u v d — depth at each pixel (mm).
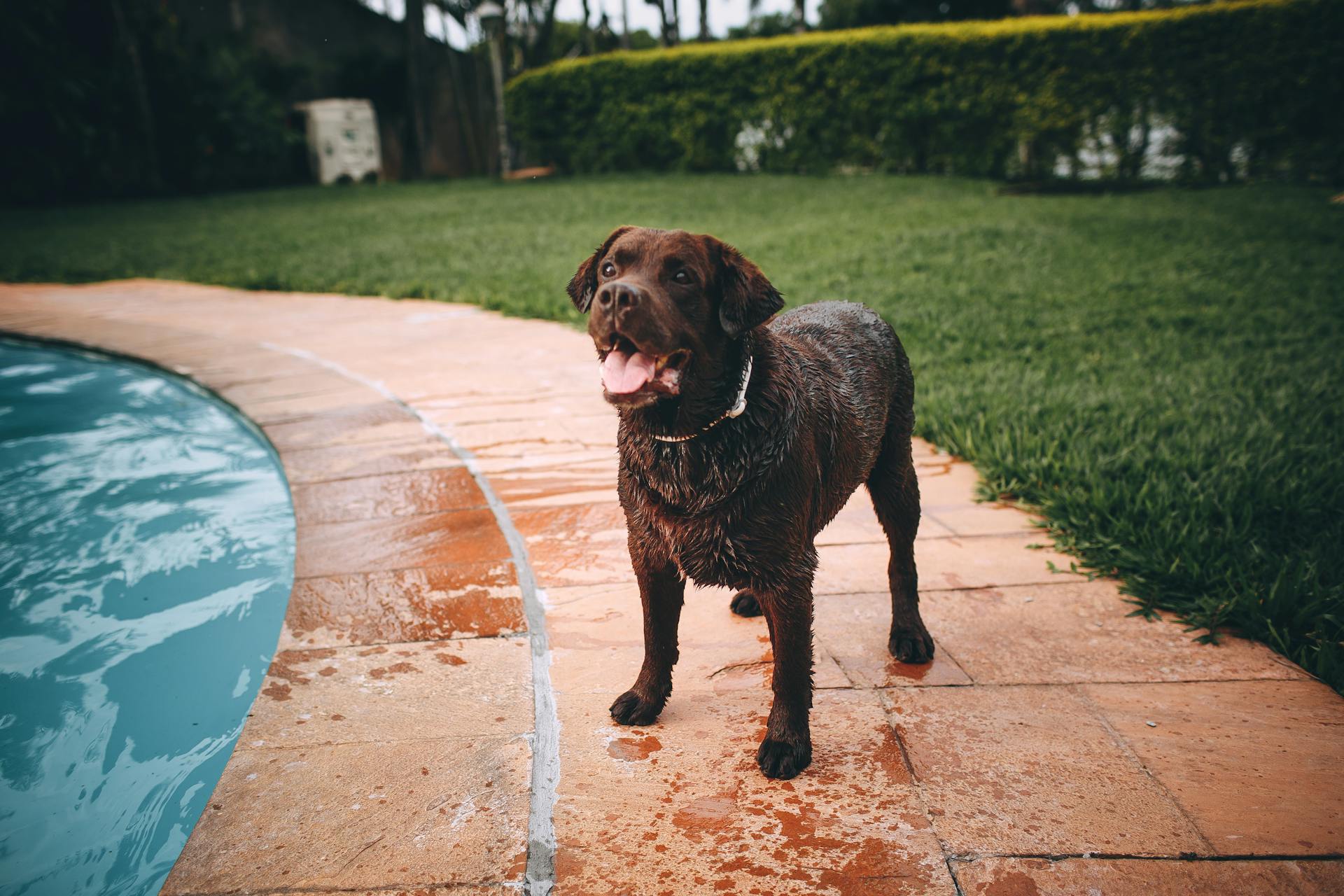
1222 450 4254
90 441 5363
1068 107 16453
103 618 3395
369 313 8516
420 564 3443
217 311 8766
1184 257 9227
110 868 2146
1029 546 3629
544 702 2580
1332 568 3170
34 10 18094
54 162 19000
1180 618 3047
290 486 4312
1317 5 14289
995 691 2641
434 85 29219
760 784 2240
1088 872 1939
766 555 2205
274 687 2652
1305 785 2203
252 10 25656
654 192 17000
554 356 6711
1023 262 9250
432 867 1954
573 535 3705
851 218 12664
